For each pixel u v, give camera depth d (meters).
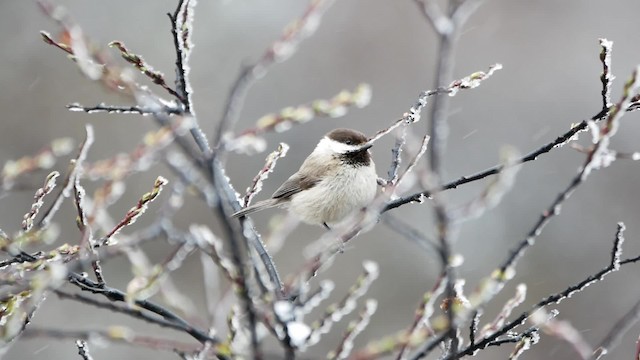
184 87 5.58
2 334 3.60
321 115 4.46
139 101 4.66
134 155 4.09
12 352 12.73
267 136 17.16
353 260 15.37
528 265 16.06
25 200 14.44
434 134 4.12
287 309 3.92
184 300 5.18
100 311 13.51
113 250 3.80
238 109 4.90
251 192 5.86
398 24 19.48
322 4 5.20
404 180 5.25
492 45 19.42
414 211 15.91
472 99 18.73
